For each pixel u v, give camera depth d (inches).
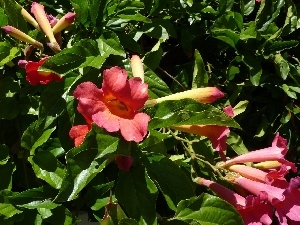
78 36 8.2
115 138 6.6
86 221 8.2
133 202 6.9
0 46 7.6
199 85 8.2
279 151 7.5
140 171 7.1
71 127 7.3
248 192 7.6
